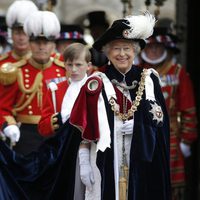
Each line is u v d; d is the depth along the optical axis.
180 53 33.47
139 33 21.00
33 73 26.27
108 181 20.80
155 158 21.25
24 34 26.73
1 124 25.52
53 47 26.09
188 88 30.34
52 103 22.97
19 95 26.12
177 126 30.23
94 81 21.05
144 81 21.39
